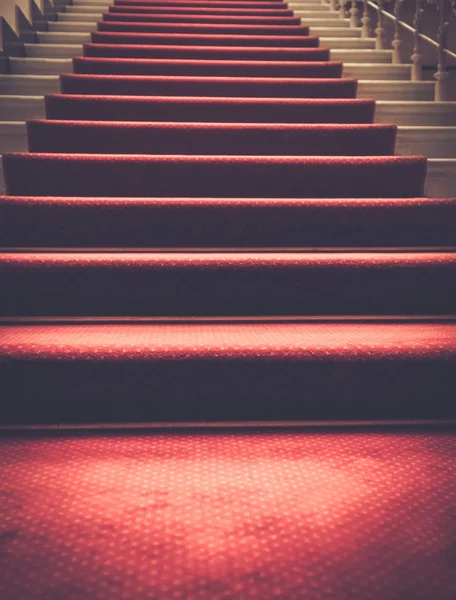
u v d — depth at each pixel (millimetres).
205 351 1387
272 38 3947
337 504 1069
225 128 2422
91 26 4121
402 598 841
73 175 2113
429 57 6312
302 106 2725
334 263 1671
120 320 1632
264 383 1402
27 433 1349
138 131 2398
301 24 4477
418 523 1015
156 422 1396
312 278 1671
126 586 855
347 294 1687
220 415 1412
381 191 2193
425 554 934
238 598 837
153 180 2139
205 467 1201
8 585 853
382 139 2461
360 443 1315
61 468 1188
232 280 1659
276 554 930
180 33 4137
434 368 1407
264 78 3033
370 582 871
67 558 913
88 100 2637
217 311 1675
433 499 1087
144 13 4605
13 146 2570
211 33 4172
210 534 977
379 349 1405
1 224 1839
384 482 1146
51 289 1632
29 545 940
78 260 1630
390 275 1682
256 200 1905
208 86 2980
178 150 2426
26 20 3719
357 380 1409
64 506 1050
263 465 1211
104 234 1870
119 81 2928
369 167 2172
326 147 2457
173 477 1158
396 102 2908
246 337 1479
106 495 1089
